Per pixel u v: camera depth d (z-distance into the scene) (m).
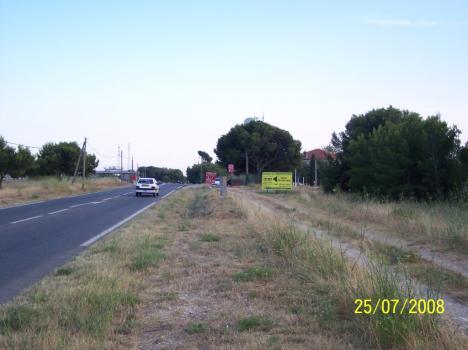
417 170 24.89
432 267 9.15
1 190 37.06
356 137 36.47
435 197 23.39
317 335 5.74
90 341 5.46
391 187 25.20
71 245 13.15
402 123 27.84
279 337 5.66
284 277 8.48
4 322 6.17
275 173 45.75
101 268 9.38
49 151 66.88
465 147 23.50
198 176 129.25
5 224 18.22
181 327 6.19
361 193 28.38
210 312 6.79
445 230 12.88
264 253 11.05
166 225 17.86
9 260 10.87
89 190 51.28
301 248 9.93
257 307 6.92
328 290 7.34
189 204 30.97
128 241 13.05
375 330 5.45
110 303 6.75
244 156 71.12
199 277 8.84
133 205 29.69
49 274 9.26
